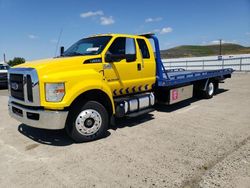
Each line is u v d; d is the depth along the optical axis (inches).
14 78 203.6
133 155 169.6
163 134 213.3
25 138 213.5
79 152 178.2
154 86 280.7
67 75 184.7
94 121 199.8
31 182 138.1
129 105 234.5
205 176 138.2
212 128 227.5
